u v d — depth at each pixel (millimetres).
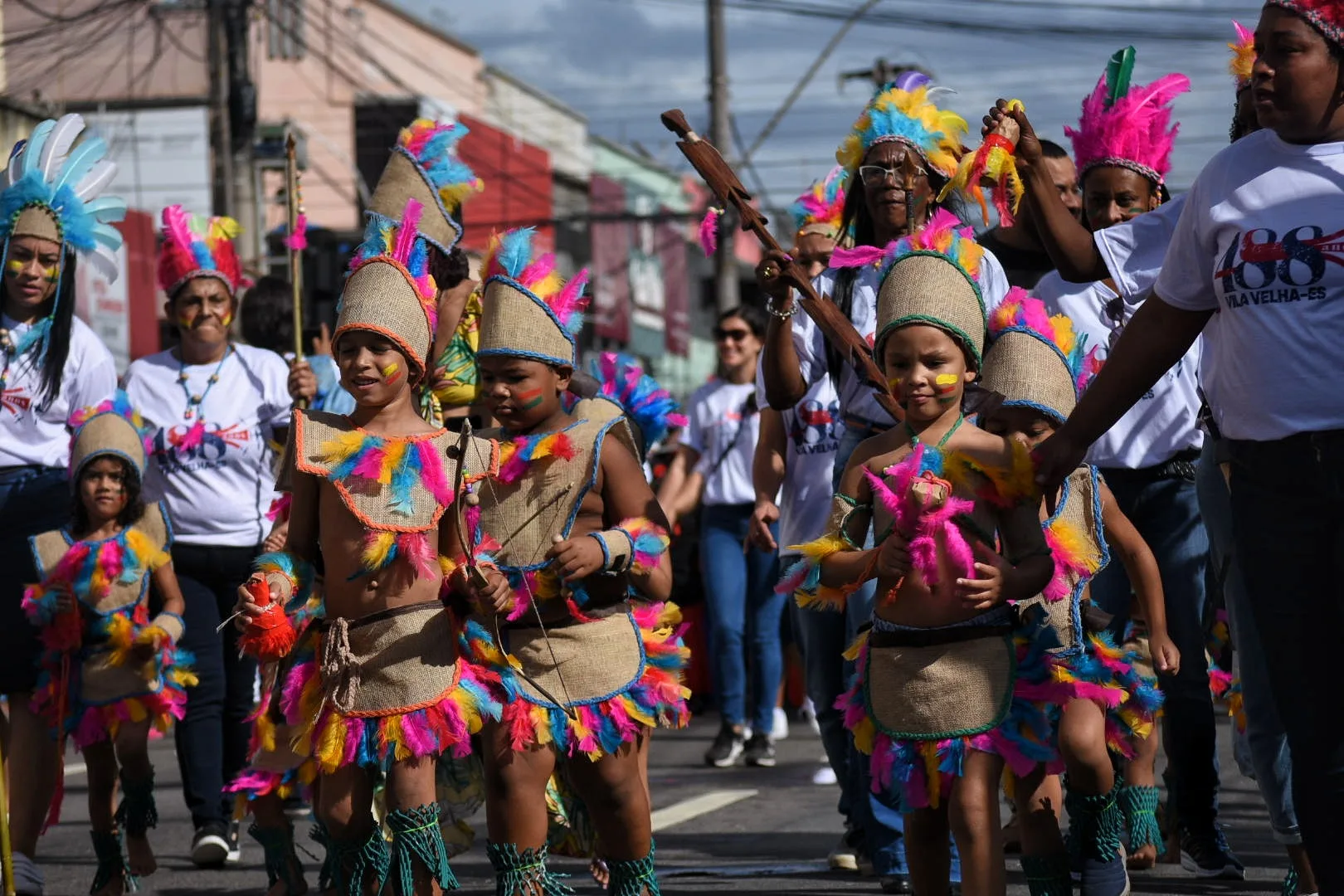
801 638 7941
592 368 7219
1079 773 5918
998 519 5398
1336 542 4730
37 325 7699
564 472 5777
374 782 5570
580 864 8297
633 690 5680
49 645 7527
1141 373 5148
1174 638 7293
